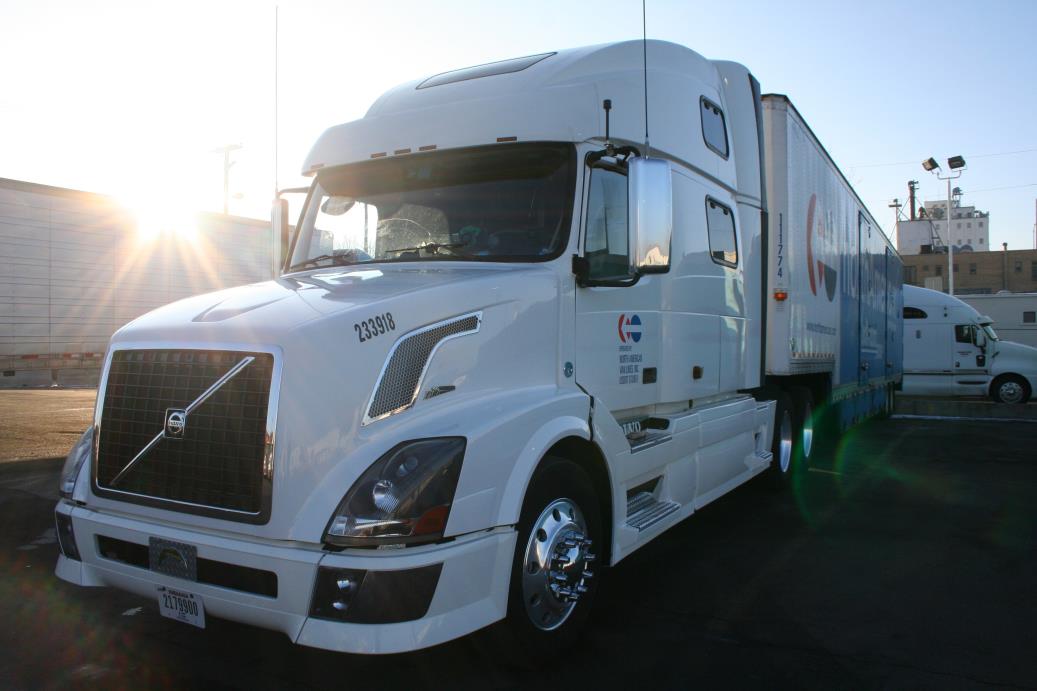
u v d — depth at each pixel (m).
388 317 3.43
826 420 10.48
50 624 4.45
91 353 21.69
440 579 3.14
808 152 8.77
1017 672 3.90
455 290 3.71
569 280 4.28
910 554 5.96
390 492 3.11
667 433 5.23
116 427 3.61
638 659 4.02
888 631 4.43
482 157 4.57
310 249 5.03
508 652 3.66
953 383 22.50
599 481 4.38
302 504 3.13
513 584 3.57
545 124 4.40
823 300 9.46
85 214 21.48
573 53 4.93
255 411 3.20
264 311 3.46
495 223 4.44
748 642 4.26
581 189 4.37
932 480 9.11
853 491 8.46
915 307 23.03
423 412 3.44
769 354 7.88
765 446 7.69
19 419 13.30
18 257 20.25
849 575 5.45
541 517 3.77
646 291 5.11
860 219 12.16
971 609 4.79
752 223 7.21
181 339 3.46
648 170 4.10
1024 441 12.64
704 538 6.45
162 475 3.44
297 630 3.06
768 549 6.11
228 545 3.19
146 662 3.96
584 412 4.13
